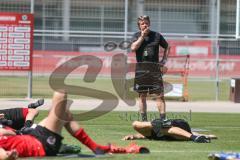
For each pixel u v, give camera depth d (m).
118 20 107.69
